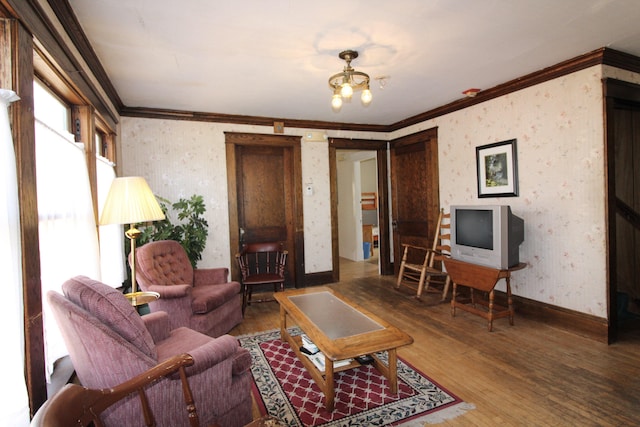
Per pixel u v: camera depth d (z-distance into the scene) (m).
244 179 4.59
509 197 3.49
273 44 2.42
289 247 4.84
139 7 1.92
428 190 4.62
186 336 2.08
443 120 4.27
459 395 2.09
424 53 2.66
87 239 2.24
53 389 1.74
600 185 2.75
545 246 3.17
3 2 1.22
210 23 2.12
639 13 2.14
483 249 3.21
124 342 1.42
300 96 3.62
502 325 3.19
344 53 2.59
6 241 1.23
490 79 3.29
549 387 2.15
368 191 8.27
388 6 1.98
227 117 4.32
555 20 2.21
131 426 1.42
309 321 2.26
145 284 2.80
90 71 2.55
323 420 1.89
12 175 1.27
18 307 1.30
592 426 1.79
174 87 3.25
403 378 2.30
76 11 1.94
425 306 3.82
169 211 4.06
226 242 4.36
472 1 1.96
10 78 1.32
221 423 1.66
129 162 3.90
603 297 2.77
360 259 6.79
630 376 2.26
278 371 2.45
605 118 2.71
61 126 2.31
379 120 4.90
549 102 3.09
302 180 4.80
